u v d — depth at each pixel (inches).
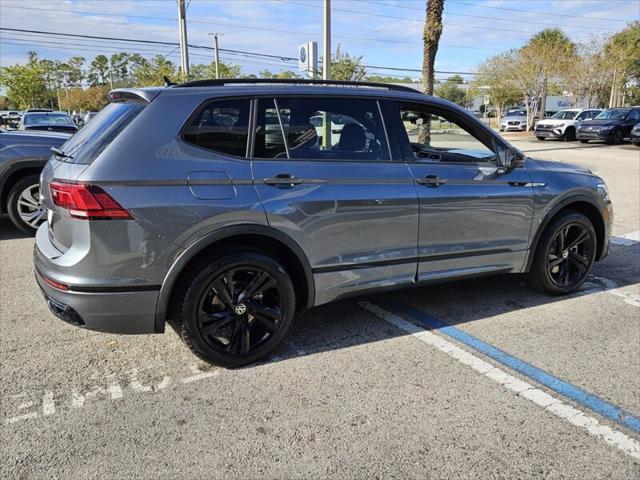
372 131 145.2
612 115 943.7
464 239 158.1
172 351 144.5
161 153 119.1
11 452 102.3
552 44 1397.6
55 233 126.5
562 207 175.0
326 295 141.5
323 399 121.1
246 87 131.4
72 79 3127.5
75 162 119.5
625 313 171.6
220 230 122.7
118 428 110.2
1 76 2014.0
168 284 120.2
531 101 1416.1
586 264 186.9
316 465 99.3
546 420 113.5
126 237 115.1
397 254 147.4
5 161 248.4
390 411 116.5
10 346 146.6
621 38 1396.4
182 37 895.7
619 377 131.3
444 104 157.2
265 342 136.1
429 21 460.8
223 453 102.7
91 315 117.6
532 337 153.6
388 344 148.9
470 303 179.9
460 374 132.5
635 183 456.1
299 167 132.9
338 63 856.3
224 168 124.5
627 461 100.7
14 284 195.6
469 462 100.1
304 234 132.9
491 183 160.4
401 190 144.4
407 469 98.3
